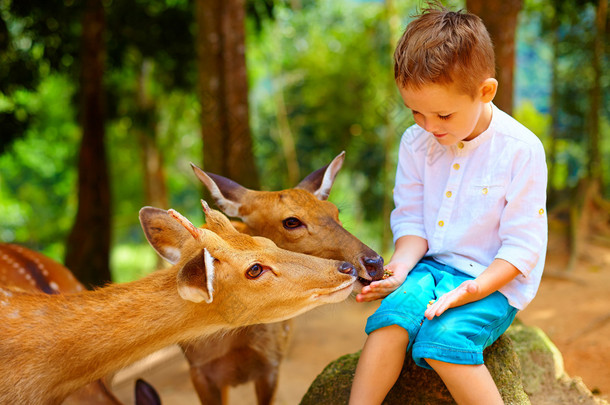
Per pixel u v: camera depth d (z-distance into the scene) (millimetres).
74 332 2514
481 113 2408
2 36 10680
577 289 6898
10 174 25016
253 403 5344
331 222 3258
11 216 23031
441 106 2209
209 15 7211
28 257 4066
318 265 2562
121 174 22484
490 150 2422
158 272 2711
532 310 6164
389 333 2305
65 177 24703
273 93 20844
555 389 3227
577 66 13797
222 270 2471
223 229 2684
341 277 2559
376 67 18266
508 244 2342
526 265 2297
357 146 19156
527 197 2342
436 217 2561
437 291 2359
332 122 18719
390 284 2422
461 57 2145
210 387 3830
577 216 8617
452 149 2518
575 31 13086
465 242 2471
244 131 7328
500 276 2277
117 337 2529
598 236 8789
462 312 2256
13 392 2451
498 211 2418
